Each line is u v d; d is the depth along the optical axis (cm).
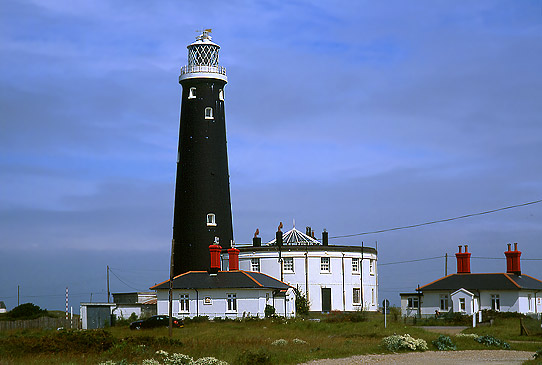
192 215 8638
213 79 8825
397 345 4459
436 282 7931
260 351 3678
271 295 7719
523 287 7544
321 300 8894
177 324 6412
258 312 7319
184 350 3988
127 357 3650
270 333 5603
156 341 4247
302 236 9419
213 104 8825
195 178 8681
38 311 9000
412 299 7981
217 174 8750
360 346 4519
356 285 9119
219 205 8719
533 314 7494
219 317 7319
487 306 7631
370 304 9294
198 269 8556
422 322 7169
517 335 5762
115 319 7800
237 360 3575
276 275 8894
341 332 5706
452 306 7638
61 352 3884
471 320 7038
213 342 4519
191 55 8969
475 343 4878
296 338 5078
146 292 9525
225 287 7375
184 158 8775
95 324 7612
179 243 8688
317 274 8906
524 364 3612
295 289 8319
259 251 8988
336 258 8994
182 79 8869
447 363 3753
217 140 8806
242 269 9056
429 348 4578
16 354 3772
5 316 8906
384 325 6119
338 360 3806
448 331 6188
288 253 8919
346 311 8769
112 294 9756
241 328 6212
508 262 7931
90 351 3972
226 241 8731
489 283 7662
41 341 4016
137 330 6166
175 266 8681
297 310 8400
